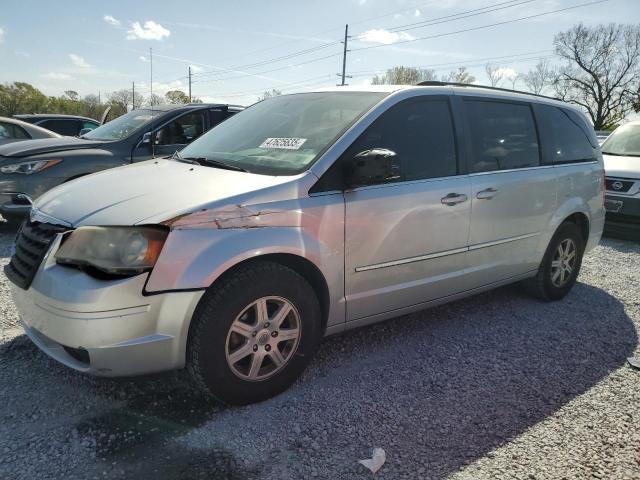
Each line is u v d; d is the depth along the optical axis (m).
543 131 4.55
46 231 2.76
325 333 3.22
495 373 3.42
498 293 5.07
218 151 3.64
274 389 2.96
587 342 3.98
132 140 6.85
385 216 3.26
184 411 2.80
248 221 2.72
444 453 2.57
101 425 2.64
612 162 7.96
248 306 2.76
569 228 4.82
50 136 9.35
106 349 2.46
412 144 3.51
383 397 3.06
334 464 2.45
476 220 3.84
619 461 2.54
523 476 2.41
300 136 3.37
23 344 3.45
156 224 2.52
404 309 3.60
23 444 2.47
